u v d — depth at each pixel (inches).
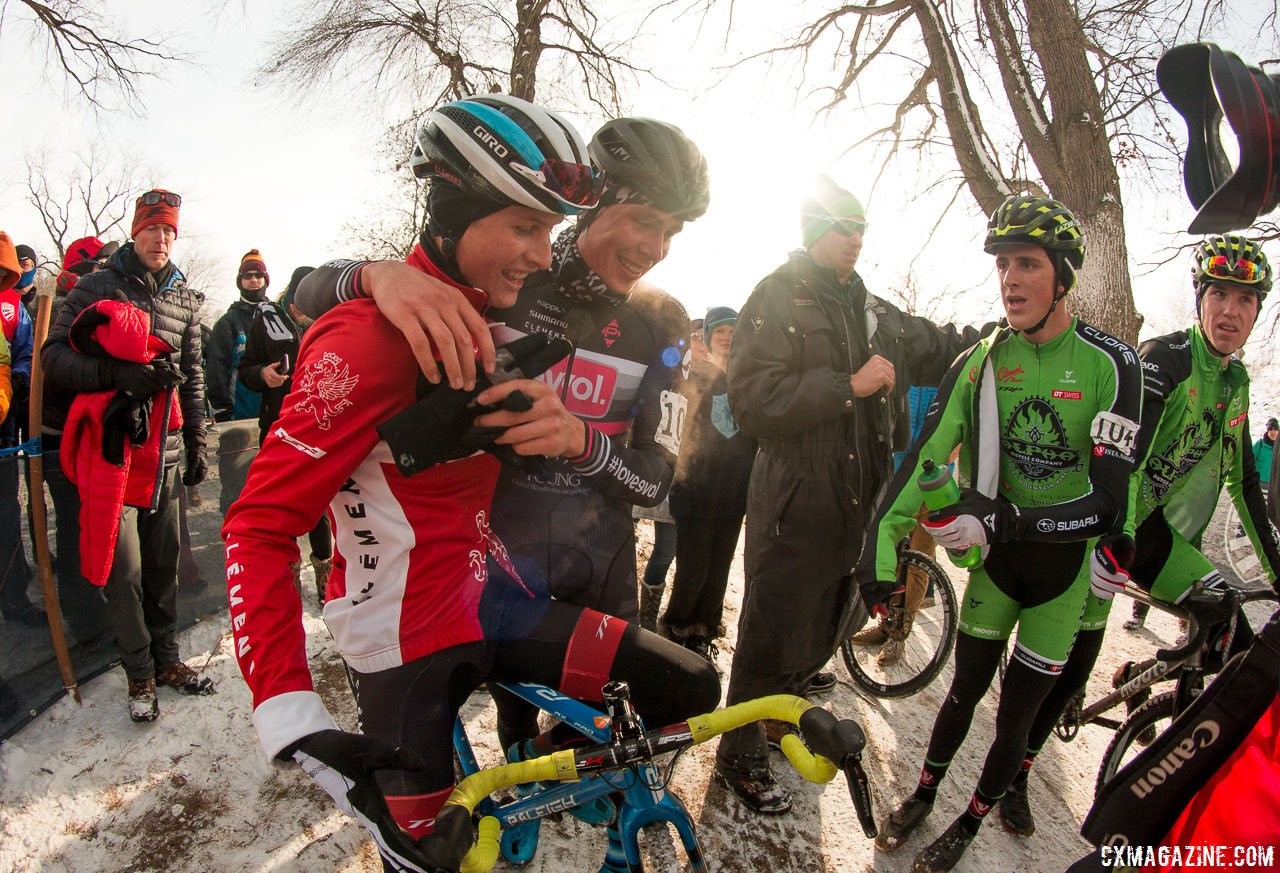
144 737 107.7
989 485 88.2
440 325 40.0
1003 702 90.7
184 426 129.3
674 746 52.1
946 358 115.3
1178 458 104.7
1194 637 98.0
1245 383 106.0
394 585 47.9
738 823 98.0
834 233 90.6
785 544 91.5
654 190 54.1
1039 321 83.0
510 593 58.2
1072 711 117.4
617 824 58.5
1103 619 93.7
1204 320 102.9
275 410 150.9
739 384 91.7
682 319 66.7
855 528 92.0
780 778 108.3
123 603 107.6
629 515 66.9
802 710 51.1
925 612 168.6
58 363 102.8
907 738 121.0
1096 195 253.0
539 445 44.9
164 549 116.3
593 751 51.7
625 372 62.6
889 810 104.3
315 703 39.6
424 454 41.4
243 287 195.0
